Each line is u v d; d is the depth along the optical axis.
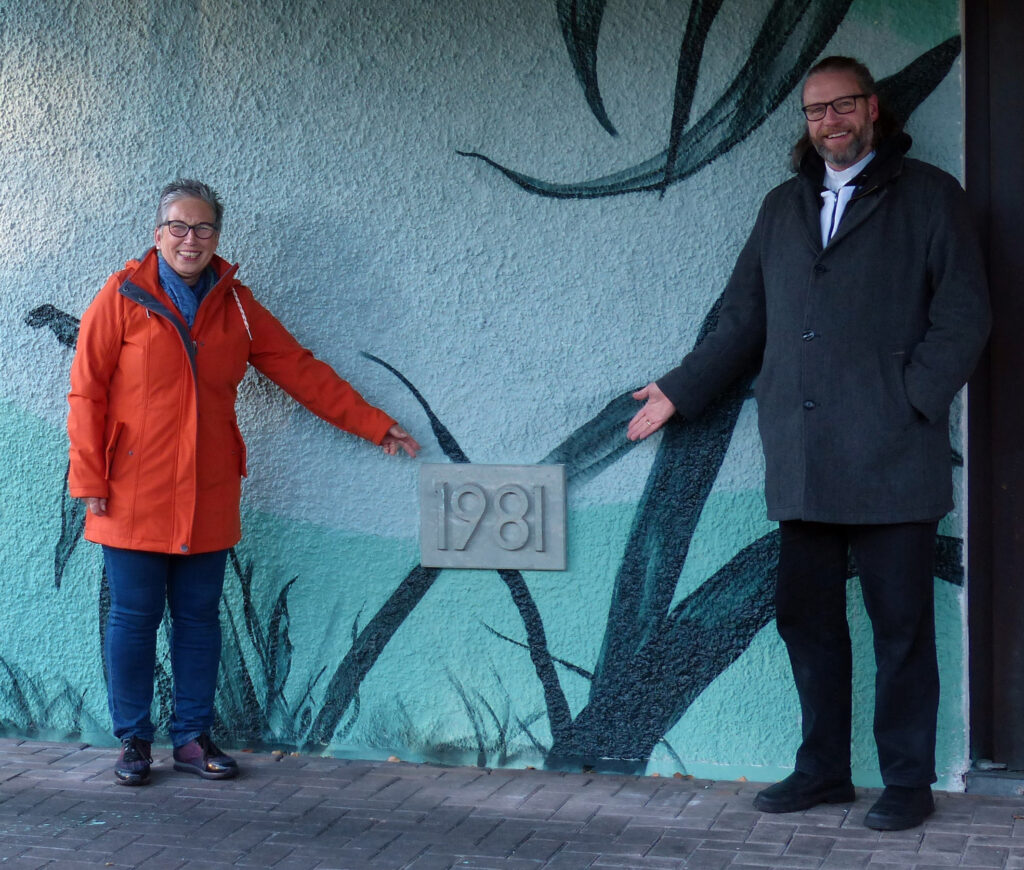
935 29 3.97
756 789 4.18
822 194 3.83
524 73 4.29
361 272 4.47
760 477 4.21
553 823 3.90
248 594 4.64
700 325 4.22
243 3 4.49
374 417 4.36
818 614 3.91
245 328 4.30
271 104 4.50
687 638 4.29
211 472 4.21
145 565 4.21
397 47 4.39
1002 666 4.14
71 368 4.40
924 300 3.72
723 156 4.17
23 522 4.78
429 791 4.21
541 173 4.31
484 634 4.46
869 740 4.17
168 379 4.12
